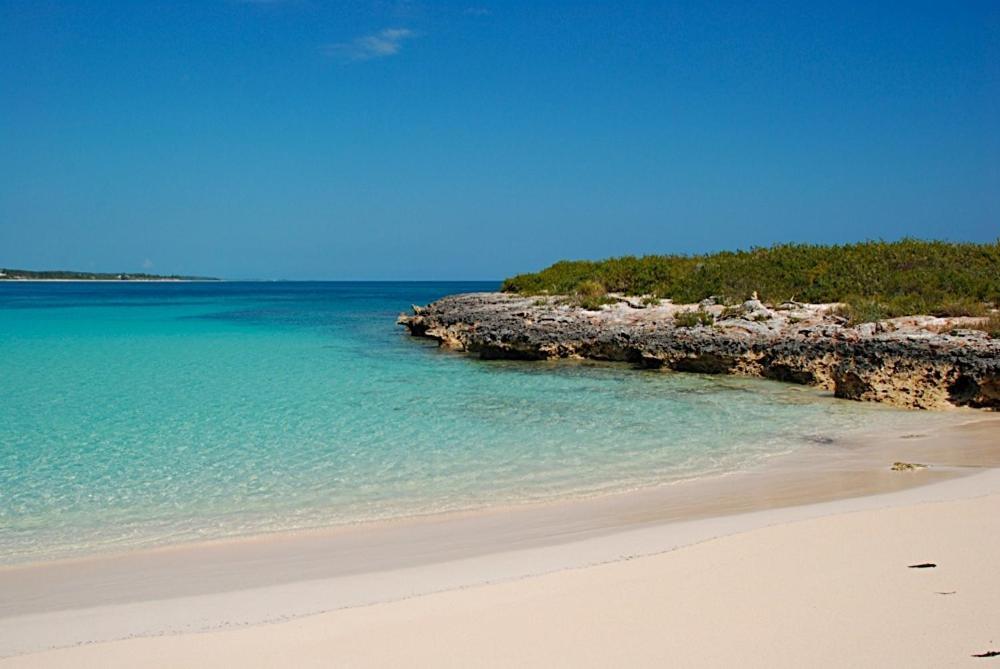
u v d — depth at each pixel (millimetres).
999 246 31094
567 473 12406
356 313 63531
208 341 36062
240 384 22109
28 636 6395
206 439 14922
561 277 42375
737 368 23562
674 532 8734
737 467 12734
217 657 5621
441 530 9555
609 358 27188
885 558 7094
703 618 5922
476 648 5574
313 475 12383
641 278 36438
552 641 5629
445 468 12766
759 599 6242
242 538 9438
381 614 6332
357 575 7785
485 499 11023
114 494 11391
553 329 28422
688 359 24406
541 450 13984
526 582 6945
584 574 7094
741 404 18688
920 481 11062
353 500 11039
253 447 14266
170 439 14914
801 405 18562
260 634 6051
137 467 12867
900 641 5422
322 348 32875
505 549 8531
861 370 19391
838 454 13547
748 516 9297
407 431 15617
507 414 17406
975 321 20906
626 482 11852
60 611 7043
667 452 13805
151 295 116688
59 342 35344
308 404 18734
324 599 7000
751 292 30266
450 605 6465
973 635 5477
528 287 42812
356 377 23562
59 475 12391
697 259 38250
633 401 19125
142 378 23328
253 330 43375
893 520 8359
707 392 20516
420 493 11359
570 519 9828
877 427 16000
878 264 30609
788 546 7578
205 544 9219
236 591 7434
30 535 9625
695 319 26266
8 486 11789
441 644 5668
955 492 10086
